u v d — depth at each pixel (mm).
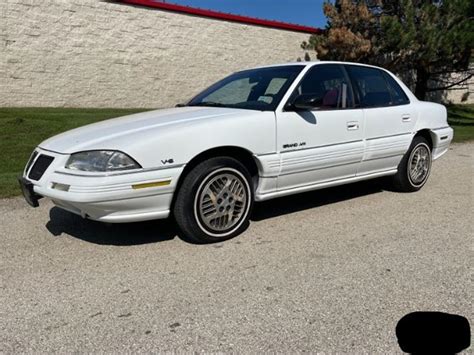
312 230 3988
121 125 3646
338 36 13938
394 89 5211
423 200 5000
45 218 4363
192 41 13898
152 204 3334
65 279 3027
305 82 4211
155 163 3252
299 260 3307
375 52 13867
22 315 2574
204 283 2943
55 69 11578
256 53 15422
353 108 4547
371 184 5770
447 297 2701
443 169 6977
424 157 5438
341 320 2471
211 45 14320
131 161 3176
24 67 11102
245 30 15016
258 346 2242
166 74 13547
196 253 3461
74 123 9609
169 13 13305
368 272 3074
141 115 4078
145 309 2619
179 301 2707
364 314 2527
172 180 3328
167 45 13414
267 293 2793
